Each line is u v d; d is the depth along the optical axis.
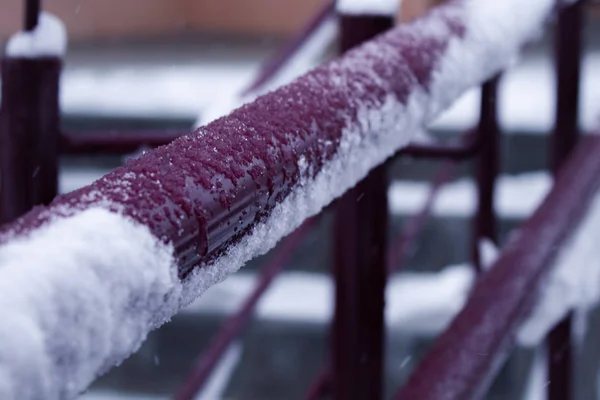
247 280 3.88
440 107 1.25
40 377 0.55
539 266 1.49
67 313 0.59
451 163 2.96
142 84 4.78
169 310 0.74
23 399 0.53
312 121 1.05
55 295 0.59
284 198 0.98
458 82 1.27
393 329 3.53
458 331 1.37
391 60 1.20
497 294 1.42
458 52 1.28
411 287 3.67
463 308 1.41
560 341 1.95
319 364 3.69
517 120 4.07
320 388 2.22
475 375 1.32
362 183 1.55
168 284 0.71
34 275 0.58
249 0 11.18
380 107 1.16
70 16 9.71
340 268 1.57
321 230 3.87
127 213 0.71
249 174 0.89
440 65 1.25
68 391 0.60
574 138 2.06
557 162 2.07
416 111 1.21
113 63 6.45
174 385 3.79
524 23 1.38
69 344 0.59
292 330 3.70
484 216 2.34
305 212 1.04
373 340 1.59
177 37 10.17
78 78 5.00
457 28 1.29
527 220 1.59
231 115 0.98
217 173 0.84
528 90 4.43
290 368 3.71
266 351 3.73
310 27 2.33
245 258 0.92
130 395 3.81
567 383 1.96
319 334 3.68
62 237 0.64
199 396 2.56
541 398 1.99
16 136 1.65
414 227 2.96
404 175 4.02
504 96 4.30
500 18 1.34
